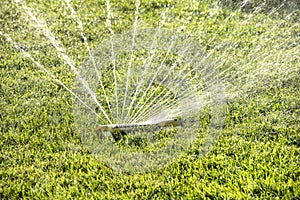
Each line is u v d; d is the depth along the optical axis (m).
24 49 7.62
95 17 8.97
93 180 4.66
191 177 4.61
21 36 8.10
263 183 4.47
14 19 8.83
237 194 4.35
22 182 4.64
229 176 4.62
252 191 4.38
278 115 5.62
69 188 4.55
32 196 4.47
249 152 4.95
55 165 4.90
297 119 5.50
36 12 9.16
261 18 8.74
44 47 7.71
